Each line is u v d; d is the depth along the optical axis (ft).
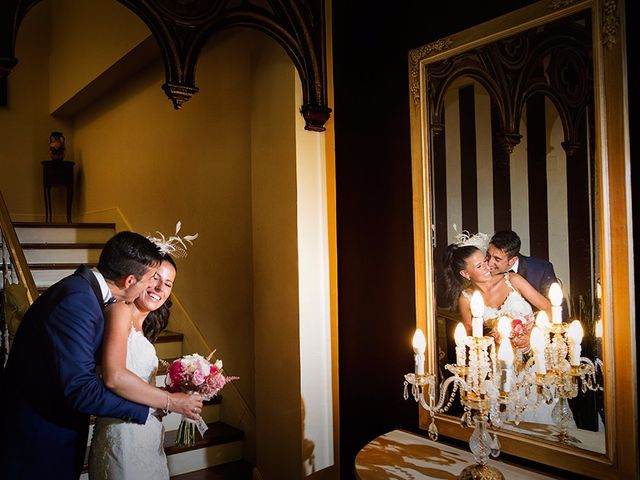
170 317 14.92
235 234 12.41
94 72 17.49
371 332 9.35
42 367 6.47
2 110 21.03
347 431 9.90
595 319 6.34
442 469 6.88
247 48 12.03
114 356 6.86
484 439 6.22
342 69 10.00
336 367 10.19
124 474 7.27
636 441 6.00
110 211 18.80
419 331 6.62
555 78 6.72
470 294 7.65
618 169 6.17
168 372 7.55
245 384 11.97
